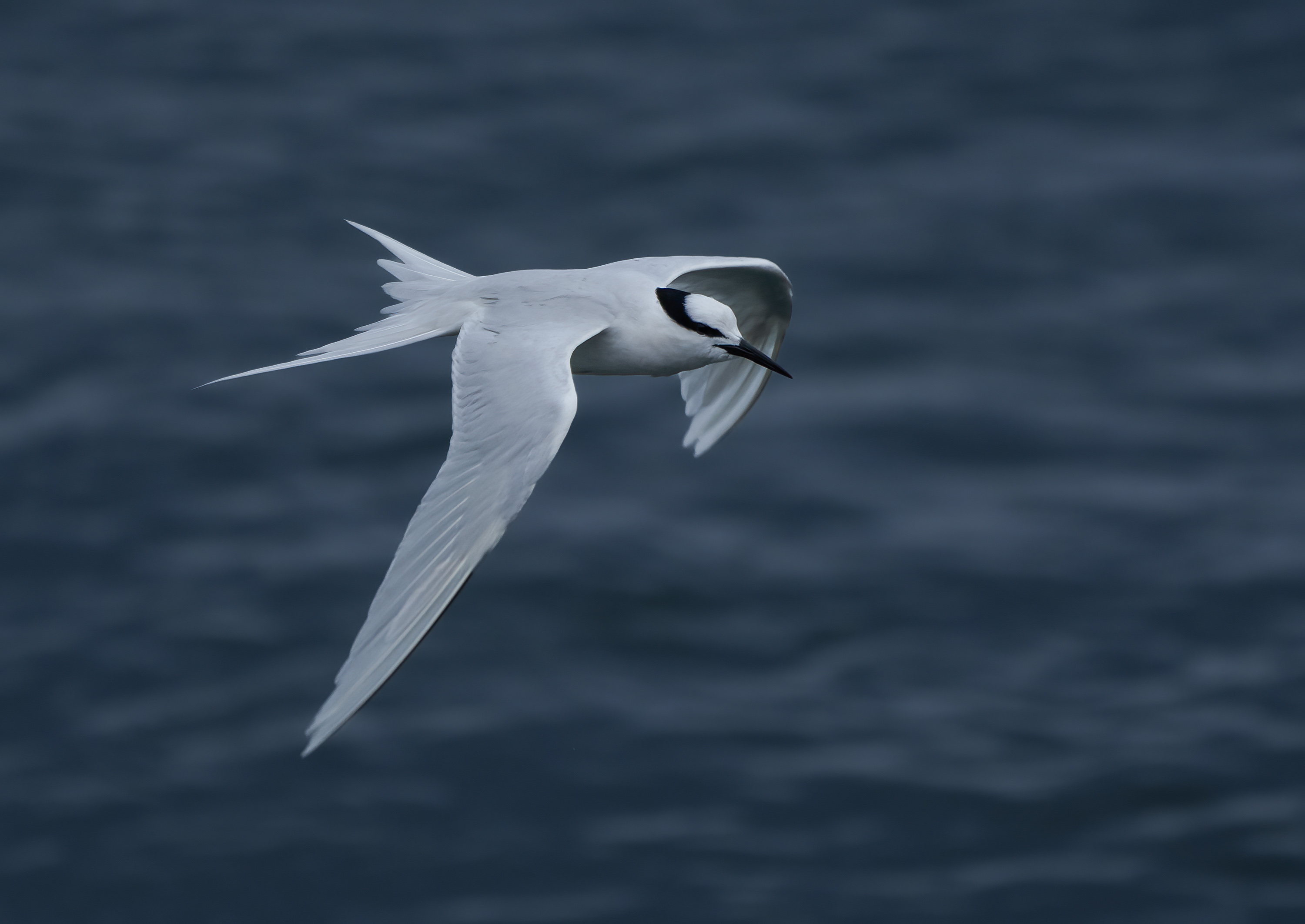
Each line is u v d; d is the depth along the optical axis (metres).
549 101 30.95
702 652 19.00
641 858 16.38
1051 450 22.47
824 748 17.62
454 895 16.03
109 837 16.62
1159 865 16.17
